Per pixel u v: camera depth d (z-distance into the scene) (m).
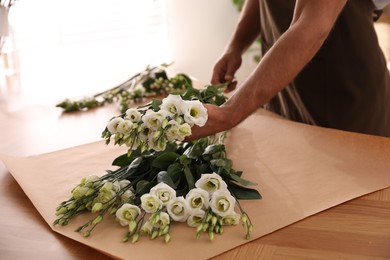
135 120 1.10
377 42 1.95
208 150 1.27
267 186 1.26
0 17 1.57
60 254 1.03
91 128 1.74
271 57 1.25
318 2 1.29
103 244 1.03
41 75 3.42
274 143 1.50
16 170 1.38
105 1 3.75
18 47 3.35
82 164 1.41
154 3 3.97
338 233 1.06
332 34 1.88
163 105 1.10
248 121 1.67
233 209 1.11
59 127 1.77
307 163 1.37
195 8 4.11
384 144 1.48
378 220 1.11
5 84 2.39
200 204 1.07
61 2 3.54
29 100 2.12
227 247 1.01
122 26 3.87
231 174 1.21
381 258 0.97
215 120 1.18
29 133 1.72
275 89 1.24
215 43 4.21
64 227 1.10
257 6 2.04
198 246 1.02
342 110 1.97
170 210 1.07
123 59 3.90
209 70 4.27
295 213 1.13
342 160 1.39
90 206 1.14
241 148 1.48
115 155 1.47
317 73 1.94
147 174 1.23
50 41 3.54
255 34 2.09
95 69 3.70
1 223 1.15
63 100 2.10
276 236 1.05
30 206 1.22
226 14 4.15
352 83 1.94
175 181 1.19
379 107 1.98
